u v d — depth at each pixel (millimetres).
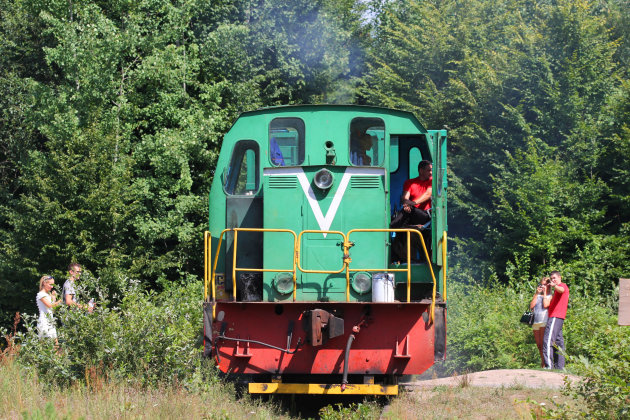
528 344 51094
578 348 45375
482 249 83125
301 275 33812
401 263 35656
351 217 34062
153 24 87125
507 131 87562
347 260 32719
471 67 93062
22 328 76000
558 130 82938
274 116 35969
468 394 33406
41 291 41062
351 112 35188
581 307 53281
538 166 75812
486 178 89250
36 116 81562
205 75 93125
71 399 30516
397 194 37688
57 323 42750
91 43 77250
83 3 81688
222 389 34438
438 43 97688
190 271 85500
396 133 35406
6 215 80875
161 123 86125
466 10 98562
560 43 85125
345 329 32750
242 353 33031
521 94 87062
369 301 33500
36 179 72312
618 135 78812
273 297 33812
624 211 78562
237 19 96250
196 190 89000
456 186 86750
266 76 95688
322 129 35062
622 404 24688
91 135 73500
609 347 29078
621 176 76562
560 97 81250
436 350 32594
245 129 36531
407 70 100688
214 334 33094
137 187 79688
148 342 34688
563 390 28734
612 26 95438
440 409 30438
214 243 36719
